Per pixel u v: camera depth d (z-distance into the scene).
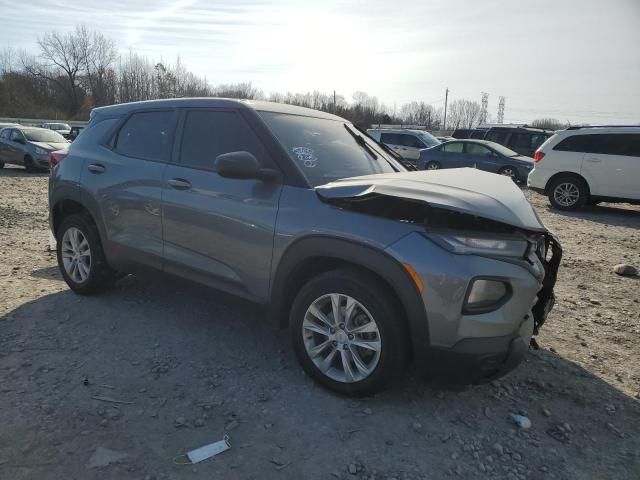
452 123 94.00
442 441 2.69
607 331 4.31
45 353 3.46
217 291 3.51
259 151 3.39
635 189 10.68
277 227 3.13
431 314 2.63
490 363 2.68
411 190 2.76
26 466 2.38
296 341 3.15
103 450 2.51
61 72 69.62
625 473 2.52
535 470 2.52
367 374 2.89
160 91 68.25
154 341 3.70
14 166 19.00
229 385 3.14
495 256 2.65
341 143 3.86
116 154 4.23
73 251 4.55
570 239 8.26
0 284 4.79
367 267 2.78
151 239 3.87
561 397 3.20
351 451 2.58
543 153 11.73
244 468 2.43
